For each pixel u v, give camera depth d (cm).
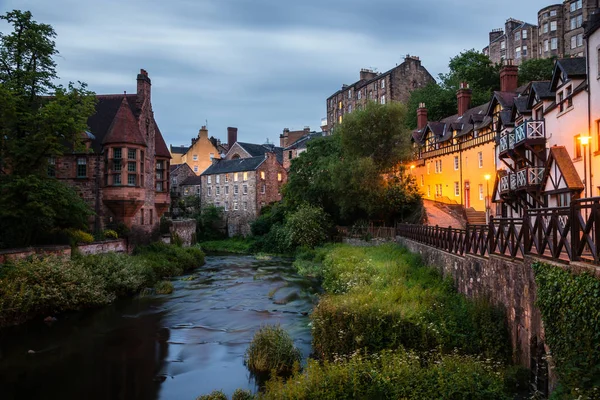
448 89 5131
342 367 1006
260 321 1795
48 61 2305
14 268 1786
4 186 1953
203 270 3278
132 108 3194
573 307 747
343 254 2925
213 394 1072
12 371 1296
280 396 927
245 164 6172
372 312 1270
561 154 1830
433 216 3158
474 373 898
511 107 2759
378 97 6197
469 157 3425
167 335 1633
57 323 1770
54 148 2177
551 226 892
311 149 4725
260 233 5347
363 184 3538
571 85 1816
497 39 7012
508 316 1115
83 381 1226
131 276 2300
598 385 648
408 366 967
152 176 3316
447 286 1655
